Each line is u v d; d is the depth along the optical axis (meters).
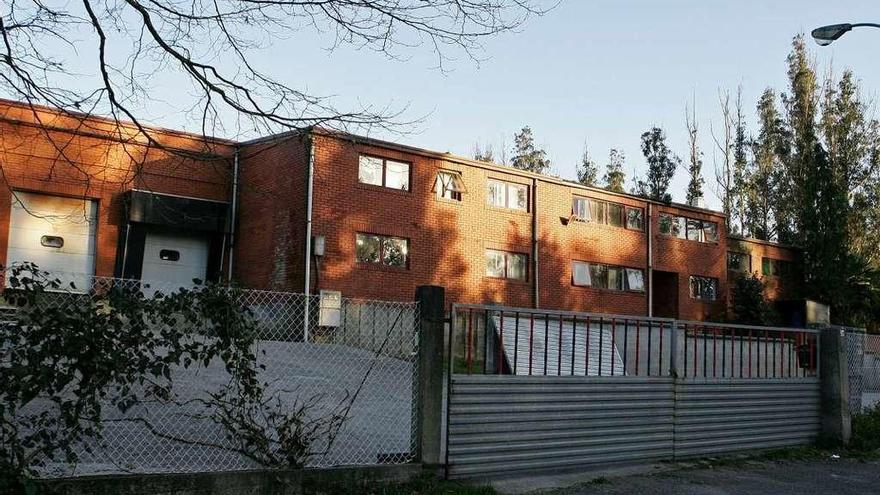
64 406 5.92
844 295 34.69
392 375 10.77
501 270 25.08
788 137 45.97
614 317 10.14
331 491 7.12
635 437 10.06
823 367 13.05
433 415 7.92
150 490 6.14
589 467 9.48
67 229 19.66
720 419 11.25
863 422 13.89
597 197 28.28
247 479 6.64
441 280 23.27
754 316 31.98
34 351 5.76
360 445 8.70
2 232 18.61
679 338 12.74
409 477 7.62
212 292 6.73
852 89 42.28
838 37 14.16
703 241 31.98
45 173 18.86
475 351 9.62
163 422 8.15
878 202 40.47
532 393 8.95
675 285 30.70
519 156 59.84
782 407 12.27
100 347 6.01
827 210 35.78
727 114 53.66
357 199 21.50
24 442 5.72
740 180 52.28
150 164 20.88
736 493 8.74
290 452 7.20
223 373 9.38
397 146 22.45
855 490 9.24
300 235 20.45
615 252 28.45
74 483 5.82
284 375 10.52
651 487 8.77
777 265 36.59
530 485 8.38
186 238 21.98
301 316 11.21
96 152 17.56
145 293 7.12
